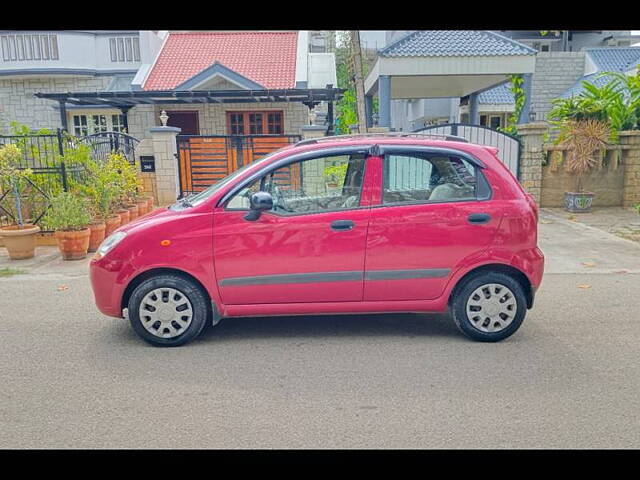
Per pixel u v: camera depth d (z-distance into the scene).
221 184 5.01
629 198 11.98
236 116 17.08
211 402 3.71
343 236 4.62
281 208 4.69
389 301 4.76
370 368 4.23
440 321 5.34
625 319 5.33
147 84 16.14
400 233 4.64
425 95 20.38
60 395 3.83
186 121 17.16
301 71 16.22
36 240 9.14
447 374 4.11
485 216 4.66
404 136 5.08
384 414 3.52
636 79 12.11
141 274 4.68
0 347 4.74
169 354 4.55
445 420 3.44
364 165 4.73
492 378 4.03
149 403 3.70
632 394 3.77
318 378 4.06
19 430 3.38
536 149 11.77
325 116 21.64
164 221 4.62
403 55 13.20
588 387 3.88
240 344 4.76
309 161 4.75
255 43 18.50
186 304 4.67
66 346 4.76
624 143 11.78
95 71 17.45
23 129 9.70
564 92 21.52
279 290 4.68
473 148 4.81
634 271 7.10
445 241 4.66
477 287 4.70
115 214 9.69
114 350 4.66
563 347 4.64
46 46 16.77
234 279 4.63
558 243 8.70
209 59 17.59
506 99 22.05
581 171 11.47
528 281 4.82
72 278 7.11
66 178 9.14
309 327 5.19
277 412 3.56
